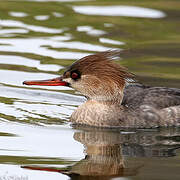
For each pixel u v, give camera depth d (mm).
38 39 21156
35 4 25562
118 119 15211
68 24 22844
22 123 14961
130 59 19359
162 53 19891
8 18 23422
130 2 25812
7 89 17391
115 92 15344
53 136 14125
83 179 11523
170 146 13664
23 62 19125
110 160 12578
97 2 25812
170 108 15555
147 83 17297
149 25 22828
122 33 21875
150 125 15258
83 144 13602
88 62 15234
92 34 21719
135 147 13539
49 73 18188
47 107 16312
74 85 15328
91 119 15273
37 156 12695
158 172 11891
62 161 12445
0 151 12930
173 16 23828
